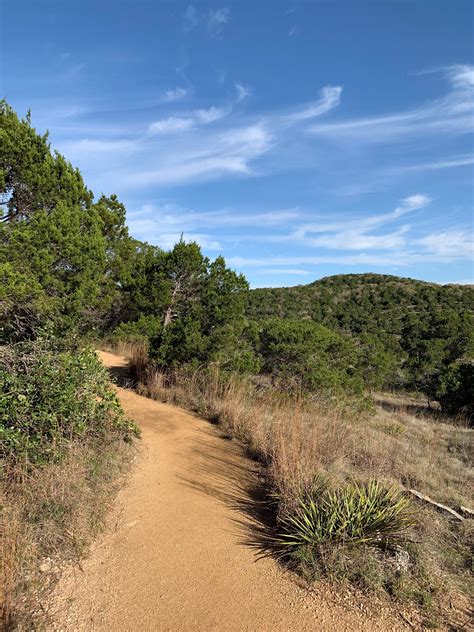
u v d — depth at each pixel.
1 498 3.94
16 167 7.23
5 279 5.93
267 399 9.91
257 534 4.48
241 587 3.56
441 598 3.43
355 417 10.19
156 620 3.11
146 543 4.12
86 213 8.05
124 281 15.51
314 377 11.09
